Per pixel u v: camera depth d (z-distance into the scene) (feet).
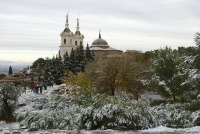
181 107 69.05
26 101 116.88
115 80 134.10
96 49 387.34
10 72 411.95
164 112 66.49
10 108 88.28
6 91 88.48
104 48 405.39
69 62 289.94
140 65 149.69
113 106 61.05
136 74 137.39
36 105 109.50
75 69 287.28
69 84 128.26
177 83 81.35
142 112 60.64
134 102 63.82
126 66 135.03
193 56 60.59
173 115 64.08
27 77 319.47
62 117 67.15
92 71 140.77
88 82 126.31
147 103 85.97
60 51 436.76
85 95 88.07
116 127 59.57
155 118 61.98
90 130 59.31
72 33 448.24
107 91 135.74
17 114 88.17
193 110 65.67
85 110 62.49
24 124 69.51
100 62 141.59
